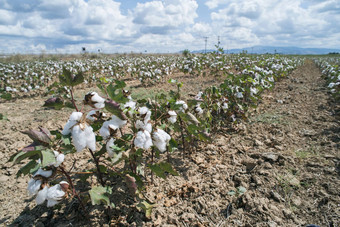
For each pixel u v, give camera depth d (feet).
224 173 9.12
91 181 8.46
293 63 56.65
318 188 7.72
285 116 15.75
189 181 8.67
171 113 7.17
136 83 34.53
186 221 6.79
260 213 6.85
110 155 5.65
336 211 6.63
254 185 8.14
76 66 52.65
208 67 44.39
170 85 31.12
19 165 10.35
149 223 6.72
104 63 58.80
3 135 14.23
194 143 11.90
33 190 4.62
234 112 14.80
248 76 15.21
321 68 55.11
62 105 4.95
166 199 7.73
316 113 15.99
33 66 59.26
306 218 6.61
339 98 17.94
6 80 36.88
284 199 7.36
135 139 5.56
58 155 4.63
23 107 21.77
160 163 6.44
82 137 4.43
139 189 6.52
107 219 6.85
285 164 9.27
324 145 10.79
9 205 7.68
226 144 11.76
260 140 12.03
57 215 7.11
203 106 11.03
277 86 29.35
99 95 5.09
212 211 7.14
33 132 4.34
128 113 5.61
